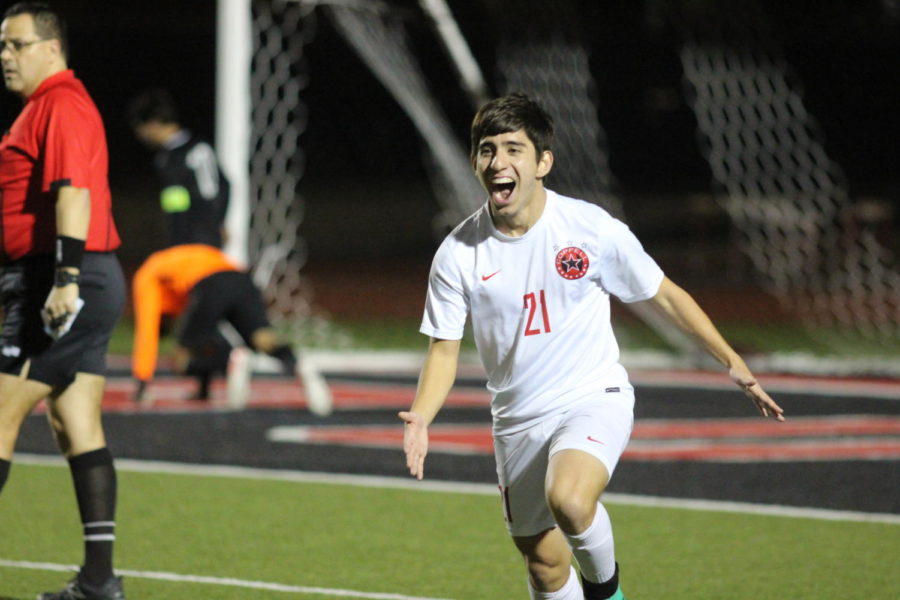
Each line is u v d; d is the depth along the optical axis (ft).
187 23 335.26
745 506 68.28
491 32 301.43
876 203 256.32
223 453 82.53
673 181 343.05
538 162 40.11
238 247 113.19
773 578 54.39
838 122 336.90
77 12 331.36
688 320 42.16
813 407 105.19
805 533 62.44
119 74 333.01
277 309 182.29
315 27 333.01
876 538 61.57
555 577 42.68
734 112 200.64
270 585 52.39
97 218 47.62
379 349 141.49
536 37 181.47
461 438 88.99
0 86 279.49
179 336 93.35
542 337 41.39
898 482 74.95
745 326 165.58
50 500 68.23
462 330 42.47
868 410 104.06
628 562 56.95
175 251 93.50
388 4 156.04
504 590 52.19
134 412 98.17
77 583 48.26
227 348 101.04
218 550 58.44
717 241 279.49
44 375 47.62
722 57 195.52
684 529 63.16
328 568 55.36
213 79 335.47
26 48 47.42
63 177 45.52
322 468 78.28
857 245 242.58
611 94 357.20
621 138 352.69
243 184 113.60
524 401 42.04
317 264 253.85
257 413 98.89
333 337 150.61
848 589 52.70
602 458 38.88
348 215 307.37
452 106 329.72
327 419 96.73
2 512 65.41
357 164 332.80
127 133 321.32
